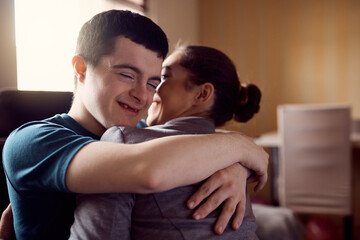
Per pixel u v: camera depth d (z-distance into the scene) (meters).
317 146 2.44
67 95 1.10
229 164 0.61
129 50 0.65
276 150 2.77
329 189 2.45
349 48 3.68
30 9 2.09
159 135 0.62
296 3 3.86
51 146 0.59
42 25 2.15
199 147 0.56
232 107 0.85
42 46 2.16
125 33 0.66
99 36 0.67
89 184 0.53
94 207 0.56
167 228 0.56
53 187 0.58
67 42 2.29
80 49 0.71
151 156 0.51
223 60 0.83
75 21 2.36
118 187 0.51
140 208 0.57
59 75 2.24
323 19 3.77
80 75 0.72
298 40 3.87
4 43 1.39
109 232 0.54
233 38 4.14
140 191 0.51
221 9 4.17
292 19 3.89
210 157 0.57
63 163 0.55
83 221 0.56
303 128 2.46
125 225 0.56
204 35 4.25
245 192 0.70
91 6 2.50
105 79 0.66
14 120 1.00
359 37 3.64
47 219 0.69
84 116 0.75
